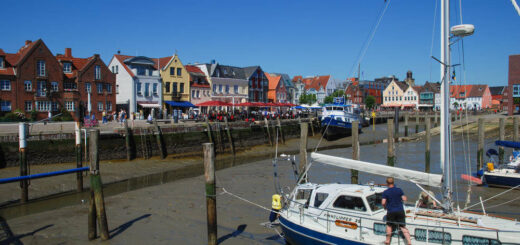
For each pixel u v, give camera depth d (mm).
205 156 11023
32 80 41125
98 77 46812
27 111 40625
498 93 117688
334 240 10133
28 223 14109
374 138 48094
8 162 23391
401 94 109688
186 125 32719
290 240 11586
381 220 9812
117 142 28125
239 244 11992
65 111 41781
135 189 20672
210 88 61719
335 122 43969
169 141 31203
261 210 15719
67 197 18656
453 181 20672
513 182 18266
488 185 19156
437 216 10195
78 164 20109
